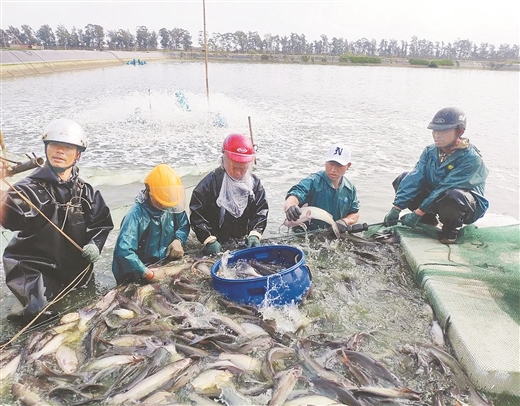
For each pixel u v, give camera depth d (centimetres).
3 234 573
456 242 571
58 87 3009
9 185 418
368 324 426
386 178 961
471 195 559
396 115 2020
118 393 329
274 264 510
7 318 444
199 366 357
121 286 482
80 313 430
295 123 1725
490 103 2636
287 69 6200
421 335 409
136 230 496
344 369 362
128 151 1186
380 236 623
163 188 491
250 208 588
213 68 6025
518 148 1338
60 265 472
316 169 1027
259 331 403
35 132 1393
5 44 7762
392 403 326
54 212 454
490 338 374
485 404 329
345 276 511
